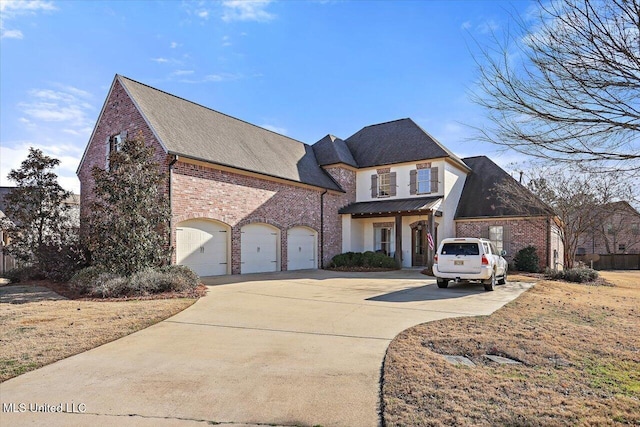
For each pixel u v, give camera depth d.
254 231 17.11
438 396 3.97
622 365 5.07
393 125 25.23
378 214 20.70
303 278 15.25
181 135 14.96
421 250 21.80
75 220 17.56
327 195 21.50
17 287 12.61
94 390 4.26
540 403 3.82
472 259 11.81
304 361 5.20
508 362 5.15
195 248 14.57
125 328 6.96
